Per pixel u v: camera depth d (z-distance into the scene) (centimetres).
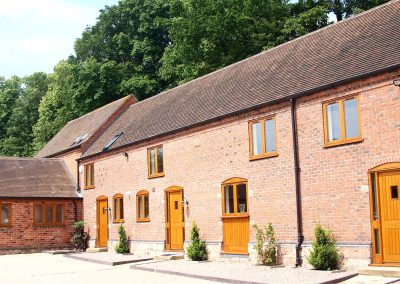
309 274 1461
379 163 1450
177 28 3881
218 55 3688
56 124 5316
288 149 1730
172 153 2295
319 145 1627
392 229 1417
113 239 2748
